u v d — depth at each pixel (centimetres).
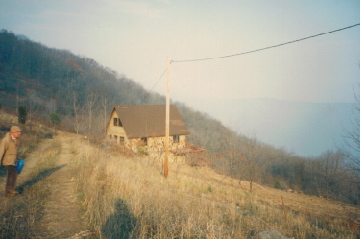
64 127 3950
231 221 570
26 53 10125
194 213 551
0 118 2600
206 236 413
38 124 3350
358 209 1280
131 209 512
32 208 499
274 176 4050
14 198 546
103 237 393
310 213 959
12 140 569
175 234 425
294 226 635
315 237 568
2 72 7612
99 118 3144
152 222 471
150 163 1678
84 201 572
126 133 2791
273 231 495
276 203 1105
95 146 2000
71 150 1653
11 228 389
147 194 644
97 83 9562
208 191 1138
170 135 3023
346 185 2941
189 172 2005
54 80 8494
